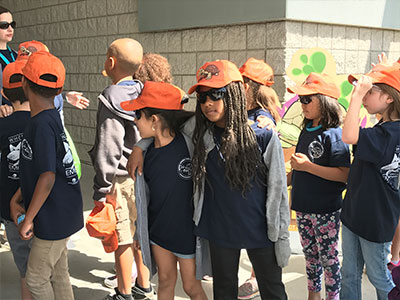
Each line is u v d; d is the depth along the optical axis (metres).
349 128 2.12
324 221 2.51
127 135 2.71
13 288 3.14
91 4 6.51
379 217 2.19
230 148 1.93
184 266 2.20
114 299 2.81
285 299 2.16
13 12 8.34
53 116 2.15
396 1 5.08
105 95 2.59
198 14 4.77
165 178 2.10
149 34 5.58
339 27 4.58
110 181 2.59
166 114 2.07
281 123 3.63
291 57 4.16
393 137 2.09
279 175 1.99
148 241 2.19
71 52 7.10
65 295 2.42
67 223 2.24
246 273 3.34
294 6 4.01
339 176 2.41
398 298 1.74
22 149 2.16
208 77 1.91
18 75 2.36
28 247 2.52
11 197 2.45
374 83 2.14
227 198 2.00
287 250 2.08
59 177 2.20
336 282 2.54
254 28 4.32
